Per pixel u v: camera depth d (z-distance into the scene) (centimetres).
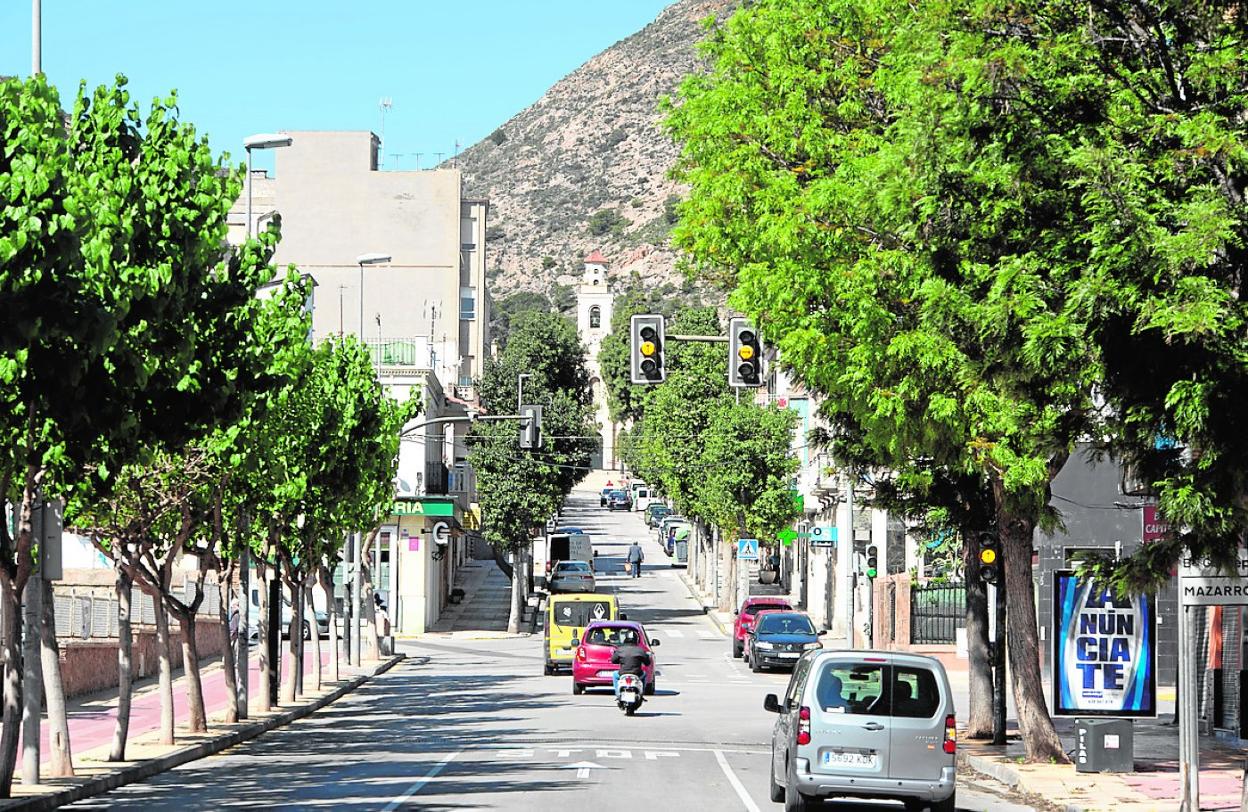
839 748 2091
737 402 8294
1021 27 1683
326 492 4109
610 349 16275
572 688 4969
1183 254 1436
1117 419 1683
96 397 2022
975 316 1770
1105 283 1495
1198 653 3491
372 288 10662
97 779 2397
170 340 2164
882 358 2422
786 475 8050
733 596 8188
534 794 2264
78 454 2131
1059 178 1656
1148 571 1695
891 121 2609
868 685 2109
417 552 7744
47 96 1991
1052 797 2302
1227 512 1591
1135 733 3466
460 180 10706
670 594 9638
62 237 1705
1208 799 2241
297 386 3189
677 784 2459
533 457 7881
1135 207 1498
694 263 2969
